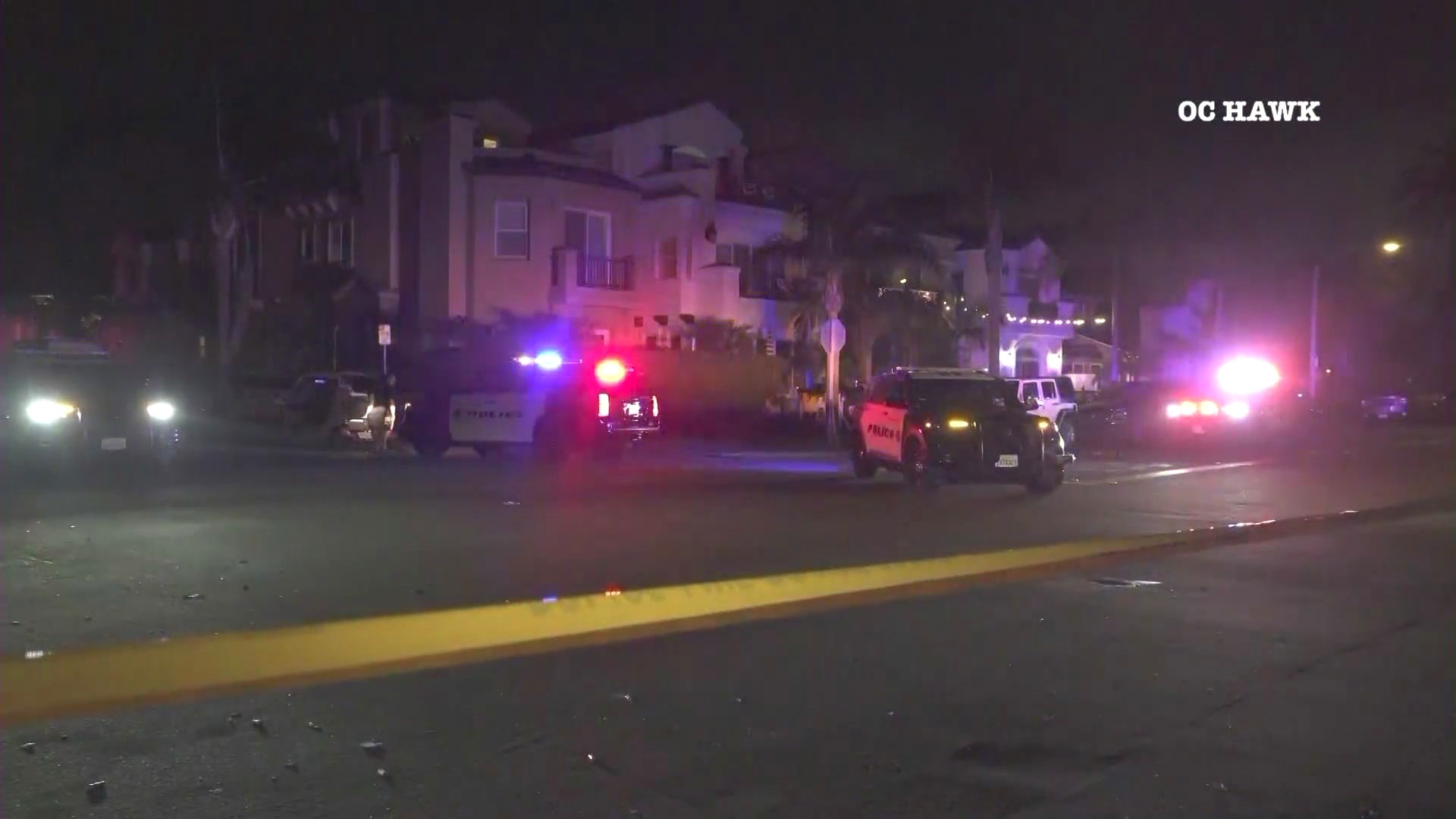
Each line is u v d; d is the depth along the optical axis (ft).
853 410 66.13
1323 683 24.06
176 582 32.27
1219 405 99.50
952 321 138.31
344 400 81.71
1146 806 17.54
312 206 121.08
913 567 30.04
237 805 16.83
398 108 119.03
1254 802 17.78
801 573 31.35
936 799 17.65
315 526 43.45
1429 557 39.42
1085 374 184.65
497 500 52.16
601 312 116.16
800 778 18.37
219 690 17.21
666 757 19.15
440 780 17.92
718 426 104.47
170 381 106.73
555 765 18.67
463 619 21.97
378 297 114.11
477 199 110.11
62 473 62.34
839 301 97.81
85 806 16.71
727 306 121.90
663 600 24.29
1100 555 33.71
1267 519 48.26
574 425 72.79
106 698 16.61
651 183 124.88
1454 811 17.58
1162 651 26.43
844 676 23.95
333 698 21.81
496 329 110.11
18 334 123.65
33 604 29.27
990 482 58.65
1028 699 22.62
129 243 136.87
